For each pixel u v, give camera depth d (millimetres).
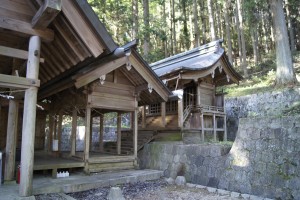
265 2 17406
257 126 6383
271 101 12789
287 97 12203
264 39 28812
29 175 4422
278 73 14117
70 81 6789
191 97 12773
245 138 6555
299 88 12070
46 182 6230
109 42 4812
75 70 6027
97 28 4652
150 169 8859
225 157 6895
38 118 11547
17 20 4461
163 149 8844
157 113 13117
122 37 19750
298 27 25656
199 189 6773
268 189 5668
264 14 25203
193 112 12125
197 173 7355
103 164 8031
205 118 12422
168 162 8406
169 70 11328
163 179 7898
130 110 8891
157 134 11430
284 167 5566
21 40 5273
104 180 6648
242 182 6203
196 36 19750
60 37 5168
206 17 25641
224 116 12906
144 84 8695
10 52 4406
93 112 10703
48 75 7020
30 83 4465
